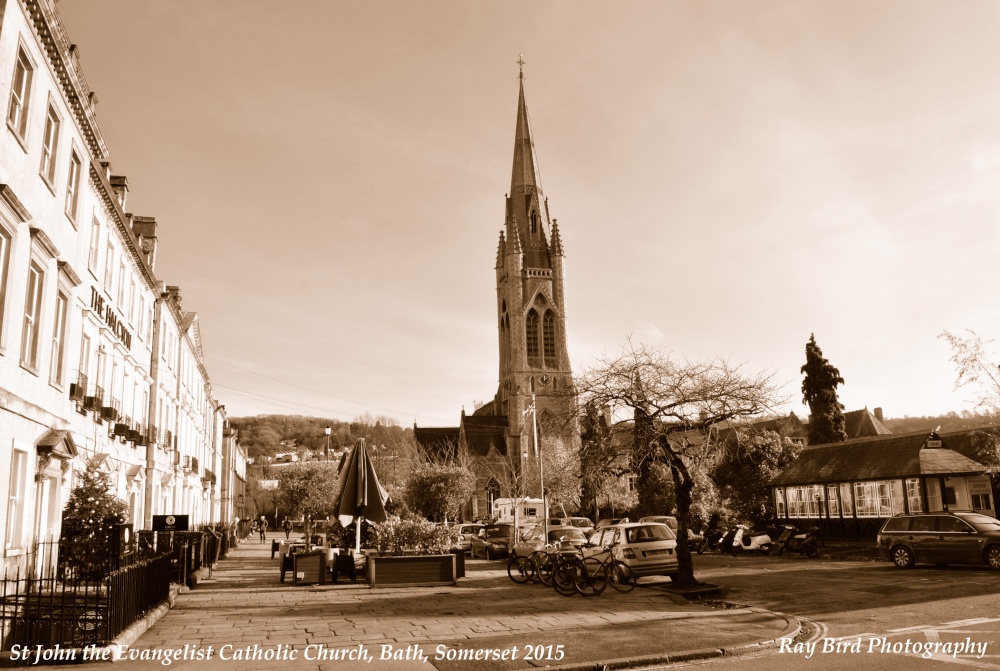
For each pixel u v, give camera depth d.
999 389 28.34
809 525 40.47
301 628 12.95
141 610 13.02
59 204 16.14
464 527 43.62
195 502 47.56
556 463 60.34
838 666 9.64
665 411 19.55
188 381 44.75
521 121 97.56
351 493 22.55
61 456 15.71
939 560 22.94
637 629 12.43
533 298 90.25
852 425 77.44
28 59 13.62
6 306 12.84
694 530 46.94
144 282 30.38
